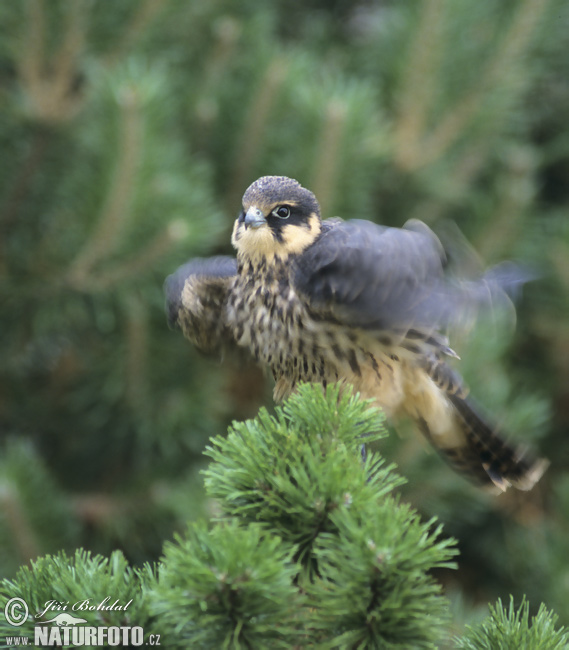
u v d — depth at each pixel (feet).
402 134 35.24
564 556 31.40
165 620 12.28
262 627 11.88
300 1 42.80
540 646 13.10
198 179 31.58
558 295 37.19
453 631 23.76
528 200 36.35
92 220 28.91
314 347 19.81
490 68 34.65
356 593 11.84
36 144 31.89
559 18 35.24
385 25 36.04
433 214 37.04
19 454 30.32
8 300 31.32
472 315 16.61
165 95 29.19
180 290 21.81
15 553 28.45
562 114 42.78
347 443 13.61
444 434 21.94
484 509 34.35
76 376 34.81
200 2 34.86
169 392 32.78
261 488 12.95
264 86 32.81
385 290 16.90
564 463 39.68
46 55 30.71
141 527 33.63
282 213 20.10
